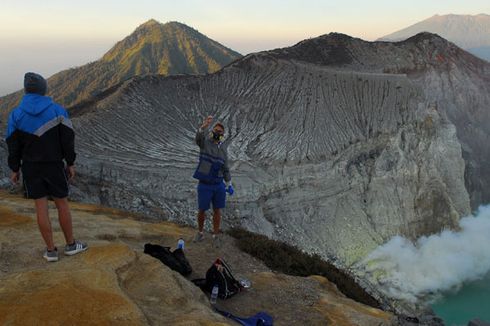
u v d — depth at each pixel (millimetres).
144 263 7891
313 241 56156
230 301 8680
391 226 64188
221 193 10914
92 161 47688
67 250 7660
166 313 6703
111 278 6812
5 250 7988
